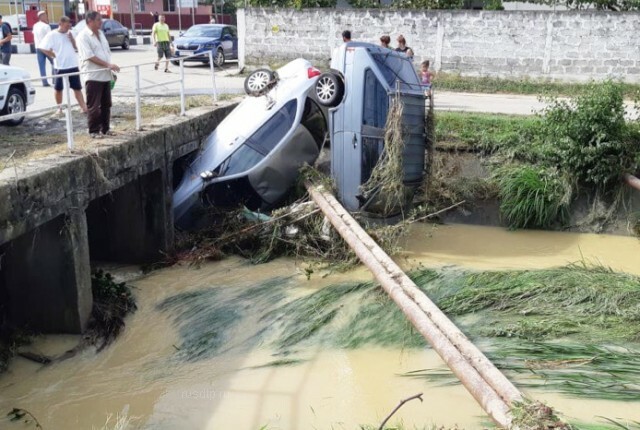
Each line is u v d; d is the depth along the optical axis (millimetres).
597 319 7691
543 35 19484
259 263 10422
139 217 10586
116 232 10719
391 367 7270
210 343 7922
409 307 7023
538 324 7543
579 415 5984
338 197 10891
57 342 8000
